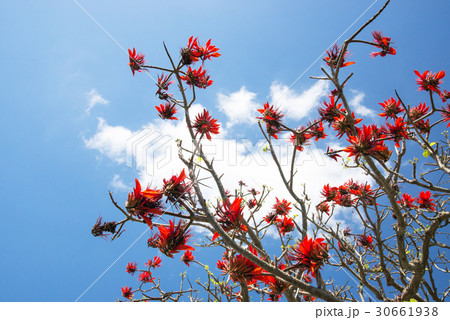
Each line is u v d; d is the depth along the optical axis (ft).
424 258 8.02
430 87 9.34
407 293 7.94
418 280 7.87
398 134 7.78
